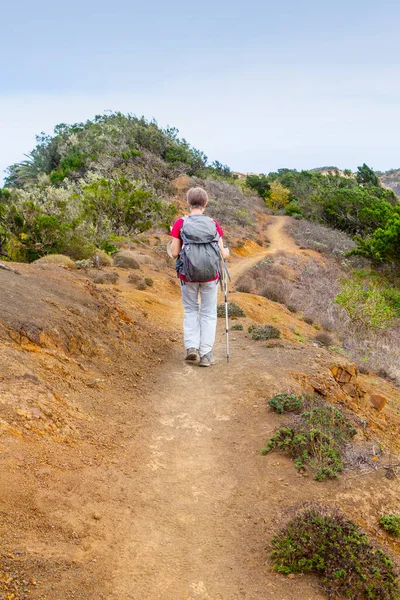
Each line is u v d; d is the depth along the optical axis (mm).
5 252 17562
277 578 3311
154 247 27109
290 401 5855
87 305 7754
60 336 6203
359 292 20188
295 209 59969
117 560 3205
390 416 8867
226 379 6879
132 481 4168
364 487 4535
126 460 4488
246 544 3631
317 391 7184
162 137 57125
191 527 3770
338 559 3359
